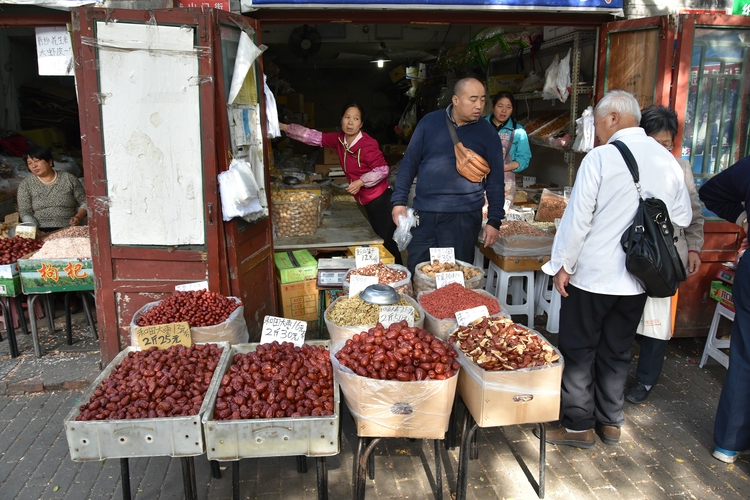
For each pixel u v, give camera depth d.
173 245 3.27
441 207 3.57
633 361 3.89
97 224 3.23
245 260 3.52
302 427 2.13
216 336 2.83
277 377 2.32
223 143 3.20
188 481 2.35
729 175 2.74
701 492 2.60
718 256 3.92
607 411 2.91
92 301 4.43
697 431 3.07
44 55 3.54
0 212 5.25
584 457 2.85
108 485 2.63
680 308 4.03
